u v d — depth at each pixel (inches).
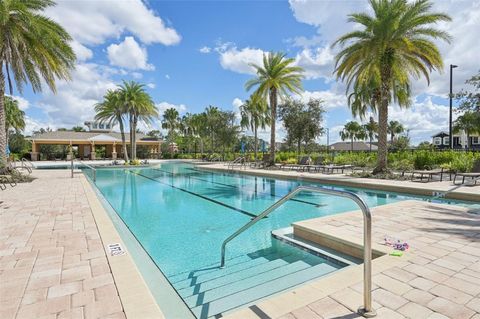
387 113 508.1
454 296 93.7
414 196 354.3
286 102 1045.8
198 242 200.4
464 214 217.8
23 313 90.7
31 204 277.7
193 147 1989.4
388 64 482.9
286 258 165.5
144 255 169.3
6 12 411.8
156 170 887.1
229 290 126.3
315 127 1007.6
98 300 98.5
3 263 131.9
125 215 286.0
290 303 91.1
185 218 272.7
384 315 83.3
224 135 1323.8
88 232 182.1
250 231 223.8
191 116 2095.2
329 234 167.8
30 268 126.1
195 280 137.7
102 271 122.6
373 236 161.9
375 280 105.9
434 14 446.9
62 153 1534.2
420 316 82.6
